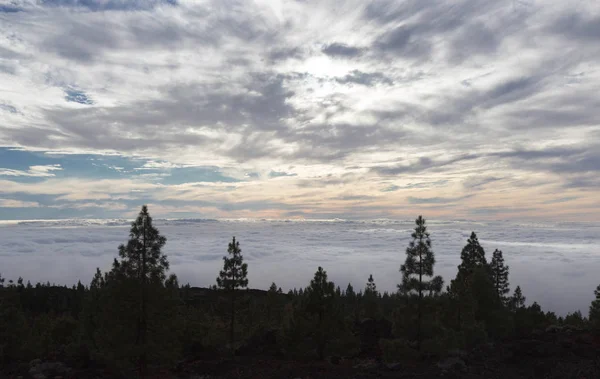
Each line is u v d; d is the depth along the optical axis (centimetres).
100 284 3250
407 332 2869
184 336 3484
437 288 2828
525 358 2689
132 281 2394
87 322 3097
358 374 2500
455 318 3362
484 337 3067
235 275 3550
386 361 2777
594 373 2173
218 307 3550
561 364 2412
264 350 3462
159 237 2509
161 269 2495
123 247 2447
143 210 2492
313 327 3091
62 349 3512
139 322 2428
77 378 2342
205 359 3145
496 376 2341
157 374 2641
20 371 2462
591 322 3597
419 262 2875
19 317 3066
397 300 2938
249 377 2539
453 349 2780
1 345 2811
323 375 2508
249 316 4219
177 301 2553
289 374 2564
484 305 3556
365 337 3891
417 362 2759
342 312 3222
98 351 2683
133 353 2322
